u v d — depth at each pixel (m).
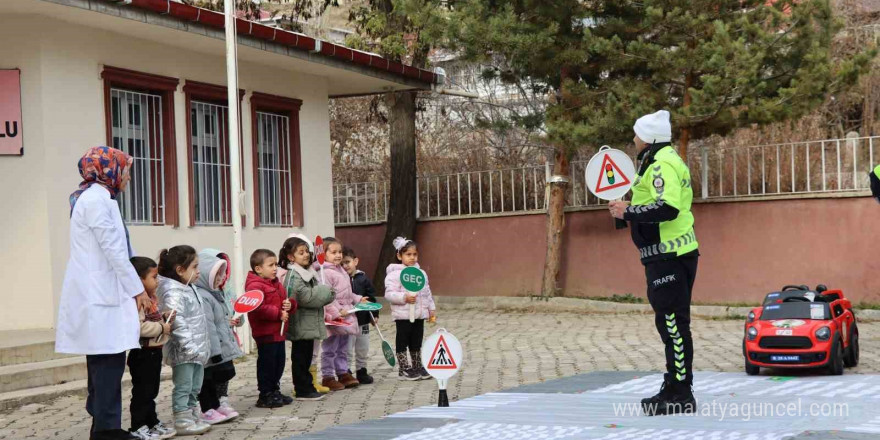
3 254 11.97
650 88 17.33
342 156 26.58
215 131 14.99
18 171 11.94
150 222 13.51
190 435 7.81
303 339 9.42
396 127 21.16
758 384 9.07
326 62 15.76
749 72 15.63
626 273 18.81
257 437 7.68
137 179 13.43
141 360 7.66
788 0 16.50
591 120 17.02
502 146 22.48
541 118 18.50
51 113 11.98
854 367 11.05
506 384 10.18
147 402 7.73
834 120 21.66
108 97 12.80
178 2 12.44
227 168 15.15
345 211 22.27
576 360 11.97
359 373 10.59
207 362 8.17
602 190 7.33
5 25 11.91
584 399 8.21
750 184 17.80
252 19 20.23
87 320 7.01
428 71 18.30
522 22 17.30
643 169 7.18
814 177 17.28
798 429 6.25
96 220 7.02
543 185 19.95
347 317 10.11
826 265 16.91
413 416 7.58
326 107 17.47
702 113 16.08
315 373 10.06
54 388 10.07
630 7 17.50
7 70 11.91
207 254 8.45
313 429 7.95
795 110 16.42
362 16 20.36
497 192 20.50
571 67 18.11
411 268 10.02
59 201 12.02
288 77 16.50
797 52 16.56
